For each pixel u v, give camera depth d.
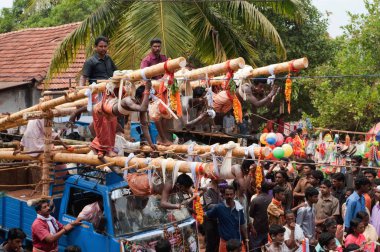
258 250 9.76
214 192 10.17
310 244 9.26
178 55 13.09
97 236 8.31
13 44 21.80
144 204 8.59
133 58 13.09
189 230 8.92
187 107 8.27
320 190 10.20
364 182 9.55
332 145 13.16
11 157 9.30
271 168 10.39
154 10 13.31
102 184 8.49
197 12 14.52
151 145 8.23
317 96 17.11
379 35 16.66
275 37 14.38
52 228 8.48
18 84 17.39
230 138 12.02
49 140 8.83
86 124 11.38
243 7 14.37
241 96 7.68
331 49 19.86
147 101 7.44
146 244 8.33
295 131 13.23
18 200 9.33
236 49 15.23
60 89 17.67
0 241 9.80
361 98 15.91
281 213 9.36
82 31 14.60
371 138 13.02
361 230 8.80
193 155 7.85
